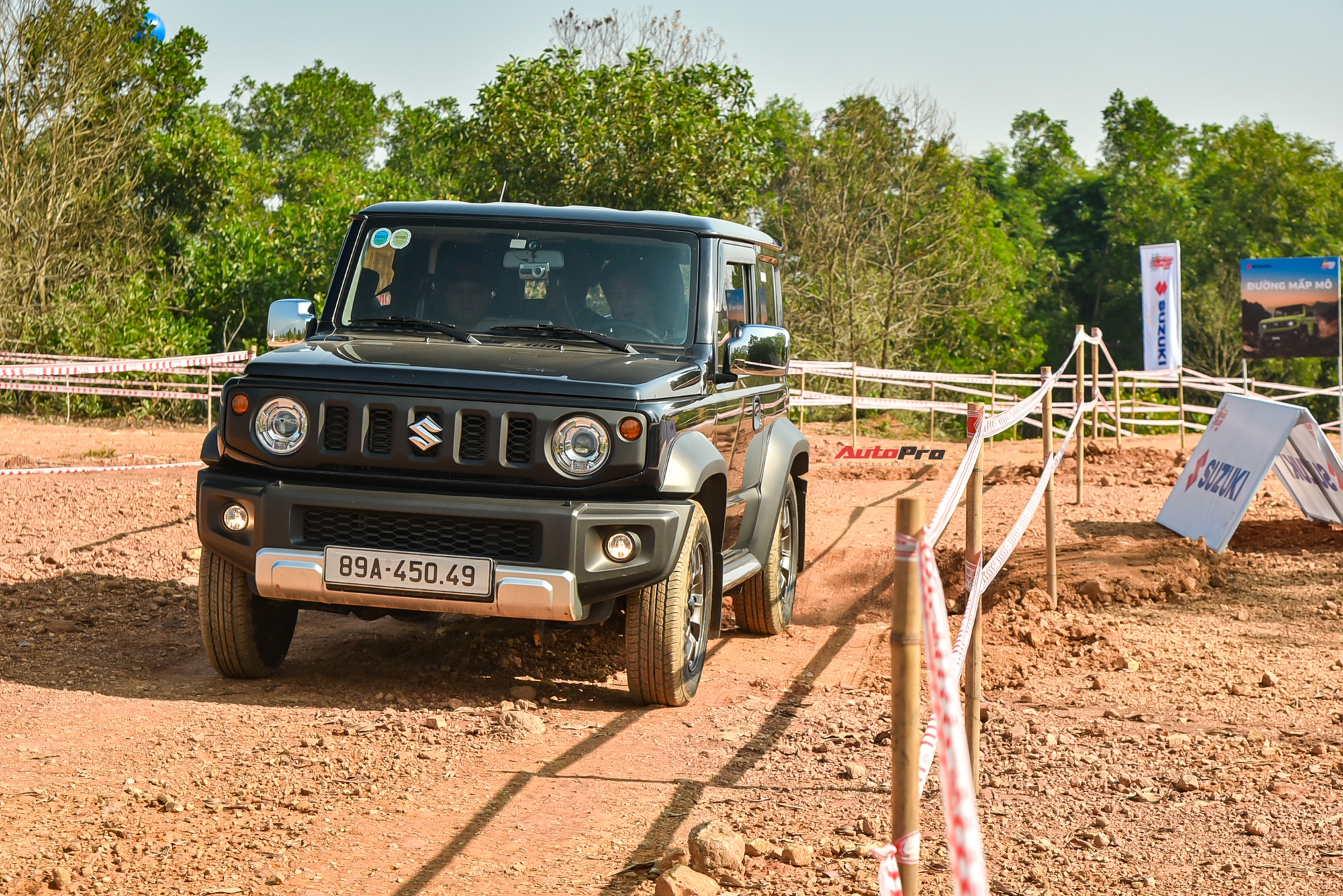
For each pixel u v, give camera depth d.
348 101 81.81
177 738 6.30
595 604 6.86
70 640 8.40
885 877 2.91
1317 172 73.81
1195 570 10.99
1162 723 6.95
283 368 6.81
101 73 35.75
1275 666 8.34
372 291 7.96
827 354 43.94
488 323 7.74
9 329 33.34
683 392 7.11
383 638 8.84
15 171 34.34
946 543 12.91
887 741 6.52
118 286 35.94
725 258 8.16
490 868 4.69
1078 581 10.59
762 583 9.35
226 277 37.47
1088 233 82.25
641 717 6.97
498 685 7.68
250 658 7.39
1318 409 65.12
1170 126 86.69
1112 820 5.31
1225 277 69.81
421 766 5.93
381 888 4.47
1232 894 4.51
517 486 6.64
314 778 5.72
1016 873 4.70
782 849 4.77
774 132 47.12
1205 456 13.55
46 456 20.92
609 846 4.93
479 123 33.66
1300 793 5.66
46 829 4.96
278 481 6.84
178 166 41.75
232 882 4.48
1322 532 13.16
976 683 5.57
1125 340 78.62
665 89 33.53
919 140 44.38
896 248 44.88
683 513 6.78
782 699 7.53
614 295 7.78
